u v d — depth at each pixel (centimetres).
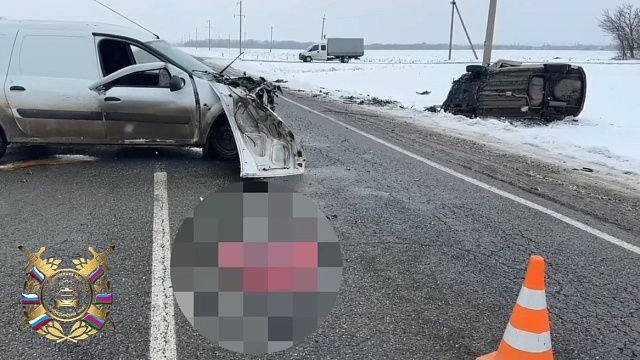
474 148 853
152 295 324
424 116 1233
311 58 5416
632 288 362
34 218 454
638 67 3247
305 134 916
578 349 288
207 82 651
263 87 655
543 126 1102
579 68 1150
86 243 402
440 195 571
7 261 366
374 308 322
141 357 266
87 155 693
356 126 1034
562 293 352
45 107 607
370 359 271
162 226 442
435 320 312
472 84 1209
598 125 1114
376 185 600
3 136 616
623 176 687
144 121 629
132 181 577
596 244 442
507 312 324
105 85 617
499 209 528
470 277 371
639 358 281
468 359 274
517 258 407
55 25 638
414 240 436
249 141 593
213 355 270
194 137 650
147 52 648
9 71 613
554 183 640
